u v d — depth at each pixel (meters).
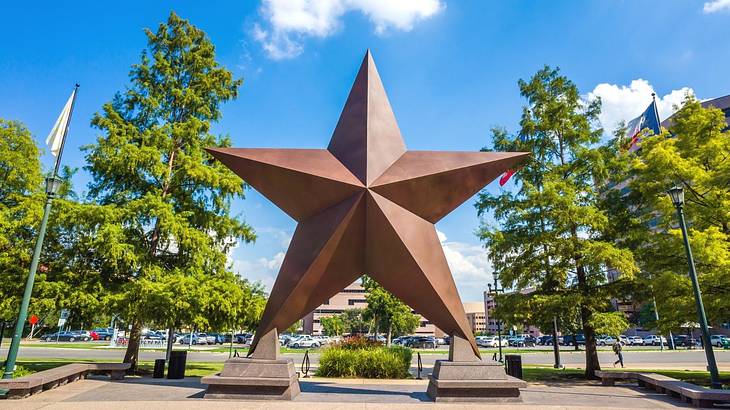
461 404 8.45
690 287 13.25
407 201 9.95
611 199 16.81
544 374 17.00
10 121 16.14
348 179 9.62
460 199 10.27
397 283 10.02
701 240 12.87
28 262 14.38
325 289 10.19
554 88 17.94
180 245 15.42
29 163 16.17
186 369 16.77
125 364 12.74
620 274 16.52
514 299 15.86
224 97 17.61
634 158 16.64
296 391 9.45
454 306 9.62
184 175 15.79
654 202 15.09
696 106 15.93
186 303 13.31
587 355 15.99
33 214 13.97
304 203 10.09
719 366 20.98
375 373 15.15
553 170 17.03
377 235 9.70
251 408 7.91
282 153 10.05
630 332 66.62
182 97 16.55
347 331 67.88
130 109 16.25
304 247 9.82
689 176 14.23
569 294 15.38
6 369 10.02
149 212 14.49
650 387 12.19
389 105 11.06
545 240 15.85
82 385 11.06
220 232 16.75
